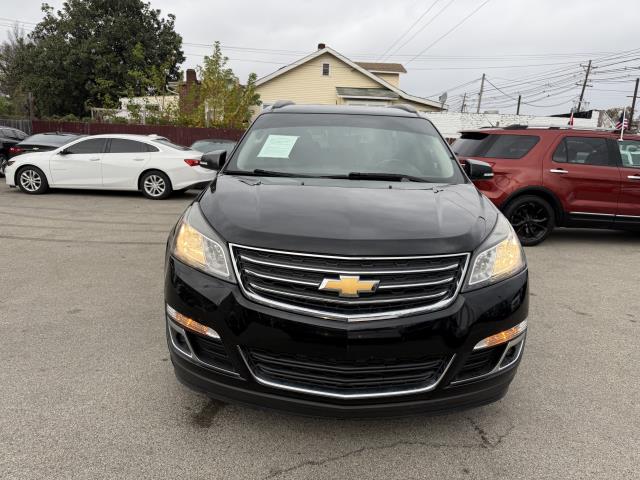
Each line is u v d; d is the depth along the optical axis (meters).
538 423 2.63
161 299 4.27
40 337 3.44
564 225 6.92
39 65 33.53
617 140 6.86
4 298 4.20
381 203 2.58
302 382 2.16
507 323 2.27
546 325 4.04
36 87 33.88
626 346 3.66
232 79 22.36
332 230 2.21
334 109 3.96
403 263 2.13
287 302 2.12
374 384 2.14
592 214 6.80
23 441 2.32
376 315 2.08
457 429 2.55
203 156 3.67
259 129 3.71
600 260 6.29
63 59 33.59
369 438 2.45
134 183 10.38
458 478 2.20
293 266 2.10
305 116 3.82
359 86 29.61
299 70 29.06
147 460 2.23
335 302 2.07
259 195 2.65
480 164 3.77
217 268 2.23
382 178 3.21
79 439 2.35
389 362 2.11
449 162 3.52
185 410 2.62
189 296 2.26
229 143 12.69
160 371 3.01
